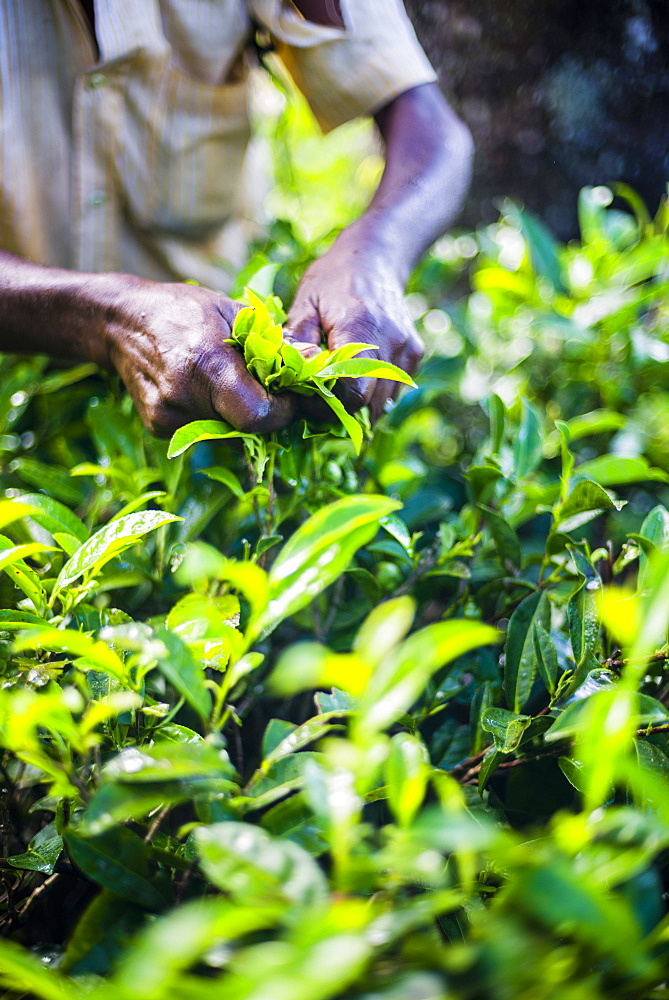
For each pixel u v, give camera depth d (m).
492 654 0.80
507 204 1.24
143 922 0.45
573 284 1.22
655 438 1.08
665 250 1.15
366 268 0.85
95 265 1.21
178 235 1.29
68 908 0.68
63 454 1.08
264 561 0.74
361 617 0.85
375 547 0.77
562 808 0.62
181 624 0.56
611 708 0.36
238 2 1.18
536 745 0.62
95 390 1.17
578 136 1.64
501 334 1.28
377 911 0.37
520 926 0.33
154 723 0.57
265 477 0.77
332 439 0.84
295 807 0.45
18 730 0.41
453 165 1.13
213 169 1.25
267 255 1.31
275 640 0.86
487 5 1.58
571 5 1.55
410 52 1.23
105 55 1.08
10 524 0.79
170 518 0.56
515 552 0.81
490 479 0.85
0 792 0.62
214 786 0.43
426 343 1.32
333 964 0.29
